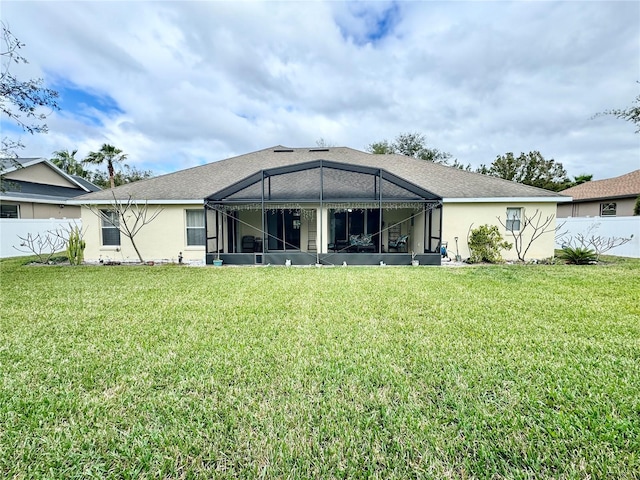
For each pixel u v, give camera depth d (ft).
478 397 11.35
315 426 9.95
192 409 10.82
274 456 8.75
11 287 30.96
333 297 26.25
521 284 31.32
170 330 18.44
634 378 12.50
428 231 56.13
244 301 25.03
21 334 17.84
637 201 72.64
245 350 15.57
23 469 8.38
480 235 50.60
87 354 15.21
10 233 58.70
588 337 17.02
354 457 8.67
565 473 8.04
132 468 8.36
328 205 52.29
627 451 8.65
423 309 22.58
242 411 10.64
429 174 62.39
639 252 52.90
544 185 129.90
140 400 11.36
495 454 8.68
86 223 54.80
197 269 43.62
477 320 20.01
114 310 22.66
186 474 8.18
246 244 64.90
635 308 22.43
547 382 12.25
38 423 10.09
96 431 9.73
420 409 10.68
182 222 53.67
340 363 14.08
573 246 61.62
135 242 54.24
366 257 48.06
